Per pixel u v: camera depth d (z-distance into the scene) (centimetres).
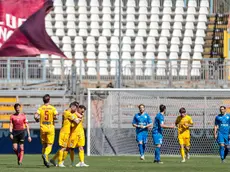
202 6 13288
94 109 8056
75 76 9412
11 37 9988
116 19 13175
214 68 9519
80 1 13162
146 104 8181
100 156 7481
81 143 5059
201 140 8062
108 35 13038
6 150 8306
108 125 7988
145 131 6412
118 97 8100
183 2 13312
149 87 9506
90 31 13038
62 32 12975
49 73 9519
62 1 13100
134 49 12950
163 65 9844
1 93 9231
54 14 13038
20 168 4762
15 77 9462
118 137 7969
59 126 9050
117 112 8050
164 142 8038
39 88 9456
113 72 10162
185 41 13075
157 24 13162
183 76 9544
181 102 8181
